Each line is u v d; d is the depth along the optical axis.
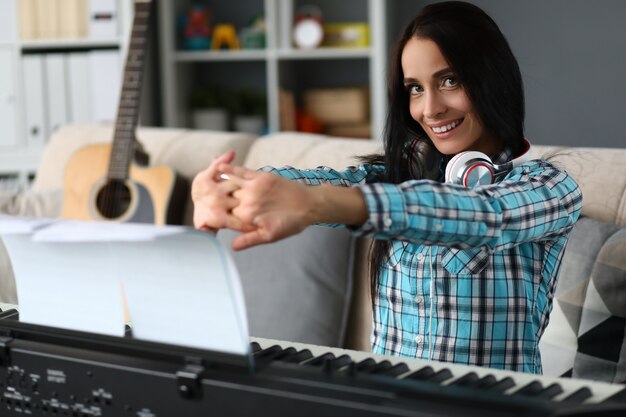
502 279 1.34
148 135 3.14
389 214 0.94
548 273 1.37
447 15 1.31
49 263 0.97
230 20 5.05
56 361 0.93
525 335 1.35
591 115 4.44
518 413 0.77
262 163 2.61
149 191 2.83
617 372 1.69
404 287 1.40
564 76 4.46
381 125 4.45
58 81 4.50
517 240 1.09
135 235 0.83
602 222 1.81
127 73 2.98
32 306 1.02
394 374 0.92
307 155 2.49
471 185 1.20
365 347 2.19
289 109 4.62
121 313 0.95
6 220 0.96
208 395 0.85
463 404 0.79
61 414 0.94
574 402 0.83
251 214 0.89
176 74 4.73
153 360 0.90
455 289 1.35
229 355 0.87
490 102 1.31
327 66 4.95
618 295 1.71
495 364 1.34
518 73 1.35
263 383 0.83
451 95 1.31
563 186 1.19
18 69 4.55
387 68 1.44
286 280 2.23
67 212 2.91
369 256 1.47
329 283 2.21
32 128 4.53
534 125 4.55
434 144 1.43
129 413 0.89
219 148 2.84
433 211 0.97
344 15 4.91
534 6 4.47
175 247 0.84
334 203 0.92
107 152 2.97
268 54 4.58
